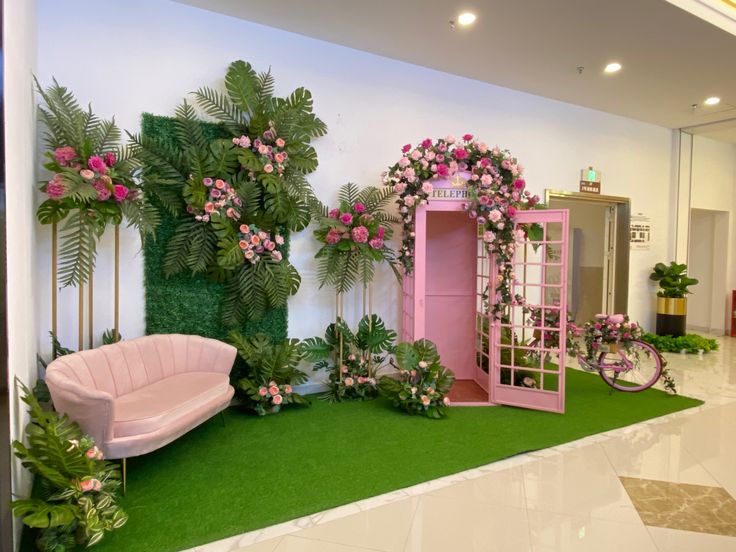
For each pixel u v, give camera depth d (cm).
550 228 609
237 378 402
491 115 543
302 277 438
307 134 417
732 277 822
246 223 382
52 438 194
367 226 408
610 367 460
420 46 446
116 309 329
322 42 437
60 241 335
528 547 213
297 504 246
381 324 446
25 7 254
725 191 813
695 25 398
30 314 270
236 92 380
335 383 425
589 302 743
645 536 223
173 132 368
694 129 717
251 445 321
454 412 396
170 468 285
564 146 605
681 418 389
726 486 273
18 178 222
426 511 244
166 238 367
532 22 396
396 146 482
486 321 466
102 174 289
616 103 605
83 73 338
